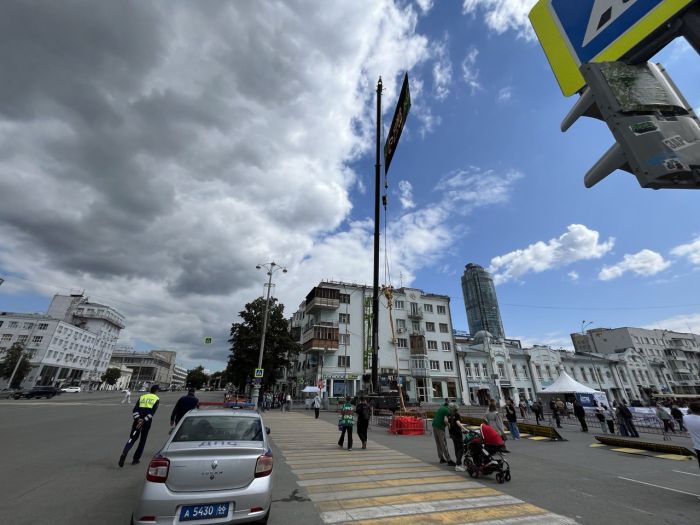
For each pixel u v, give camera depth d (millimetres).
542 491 6477
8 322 68625
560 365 49562
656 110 1414
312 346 37875
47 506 5223
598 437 12414
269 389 36281
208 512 3895
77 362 80250
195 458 4070
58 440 10562
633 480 7348
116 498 5617
